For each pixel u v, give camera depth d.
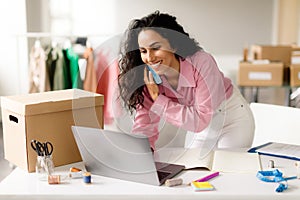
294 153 2.07
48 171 1.82
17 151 1.94
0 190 1.66
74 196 1.62
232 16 6.25
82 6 6.22
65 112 1.93
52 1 6.17
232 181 1.75
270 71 4.97
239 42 6.30
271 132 2.46
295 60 5.09
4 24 5.55
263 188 1.68
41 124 1.88
